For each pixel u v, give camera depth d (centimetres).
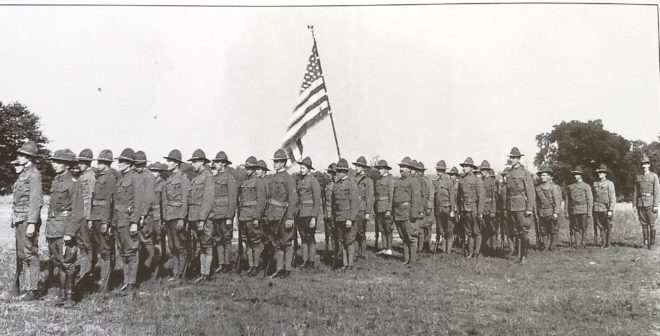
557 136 1298
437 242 1098
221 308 629
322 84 1145
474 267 892
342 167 884
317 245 1235
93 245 720
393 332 549
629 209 1695
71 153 651
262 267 896
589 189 1117
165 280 779
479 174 1098
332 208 895
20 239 656
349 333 542
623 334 541
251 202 844
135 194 729
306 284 766
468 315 610
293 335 533
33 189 638
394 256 1036
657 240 1142
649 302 654
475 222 1009
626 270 843
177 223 765
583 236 1121
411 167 950
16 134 1380
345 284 769
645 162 1073
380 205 1046
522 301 670
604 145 1279
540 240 1096
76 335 521
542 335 542
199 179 784
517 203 958
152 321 571
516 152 971
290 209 820
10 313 590
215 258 907
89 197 707
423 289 736
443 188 1063
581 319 595
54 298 659
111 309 618
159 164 875
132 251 723
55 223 625
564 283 766
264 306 644
